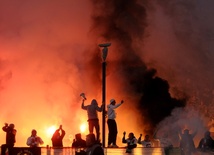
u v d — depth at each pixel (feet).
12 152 143.84
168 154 150.61
